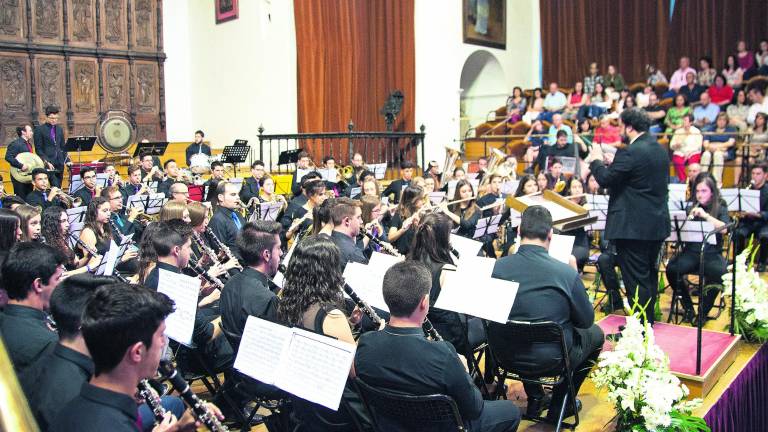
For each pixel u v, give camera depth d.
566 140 10.47
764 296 5.06
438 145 12.73
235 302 3.32
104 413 1.74
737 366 4.50
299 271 2.99
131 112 13.78
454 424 2.54
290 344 2.54
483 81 15.66
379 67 13.03
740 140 10.81
